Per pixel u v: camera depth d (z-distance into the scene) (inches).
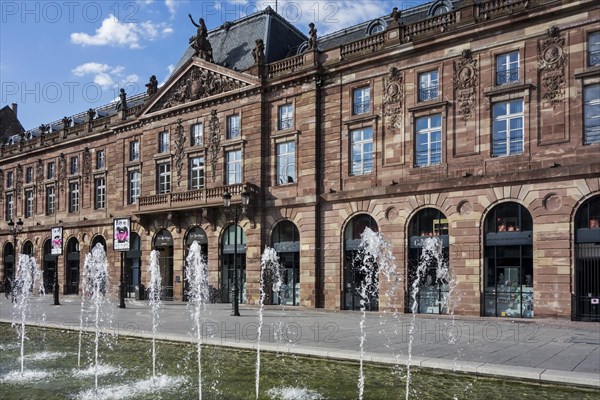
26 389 483.5
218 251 1488.7
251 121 1443.2
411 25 1202.6
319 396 439.8
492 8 1091.3
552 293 975.0
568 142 986.7
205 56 1571.1
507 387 457.1
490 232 1064.2
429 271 1133.7
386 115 1224.2
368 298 1221.7
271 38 1561.3
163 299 1641.2
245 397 442.0
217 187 1459.2
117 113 1871.3
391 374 511.5
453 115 1125.1
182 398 444.8
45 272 2172.7
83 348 705.0
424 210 1155.3
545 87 1018.1
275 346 627.2
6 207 2410.2
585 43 981.2
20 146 2336.4
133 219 1764.3
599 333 783.7
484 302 1060.5
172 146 1635.1
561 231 974.4
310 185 1322.6
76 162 2071.9
